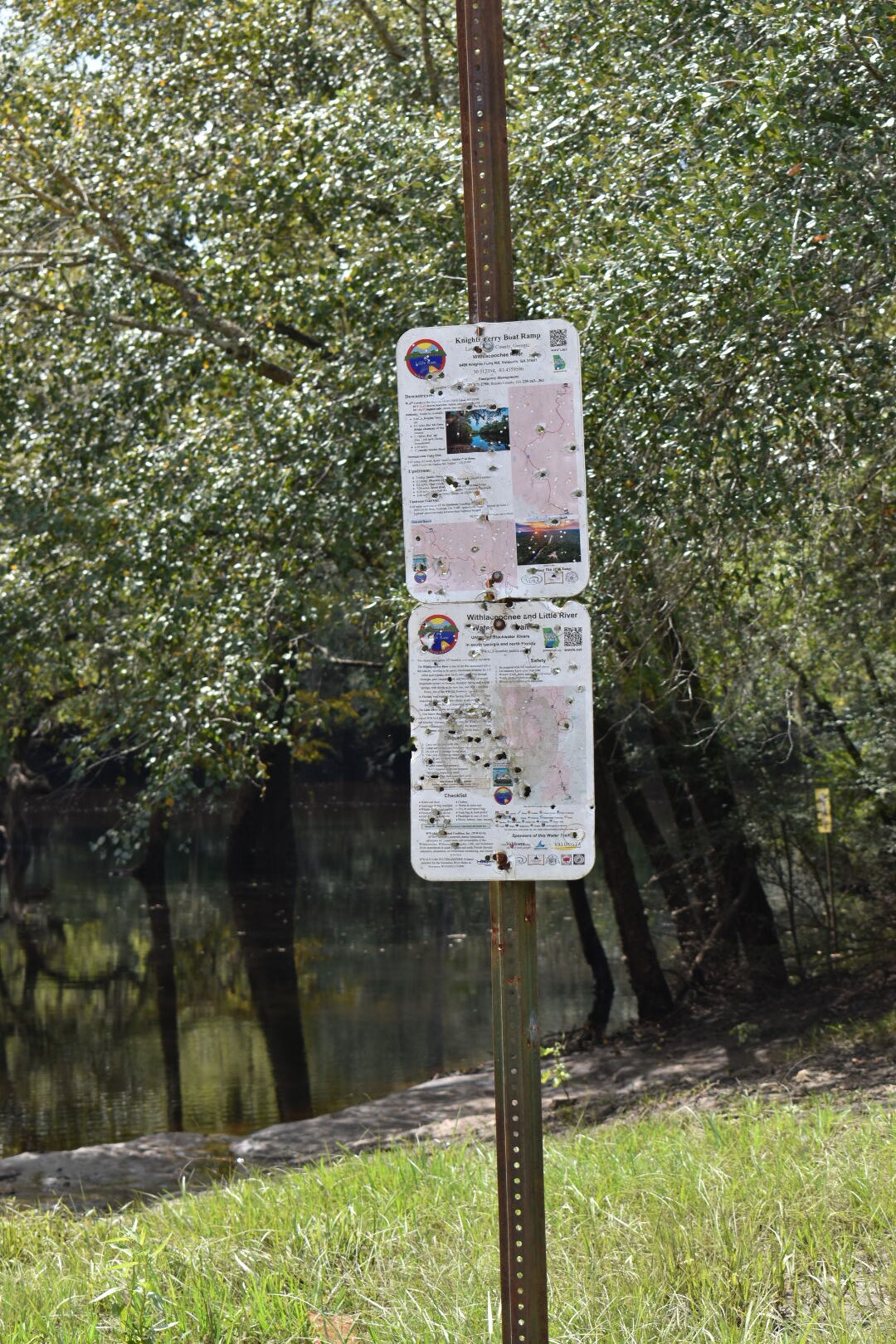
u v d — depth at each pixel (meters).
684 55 7.57
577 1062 13.37
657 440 6.72
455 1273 4.44
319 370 9.84
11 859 36.47
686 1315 3.91
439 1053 14.86
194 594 10.23
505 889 2.86
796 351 5.96
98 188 10.91
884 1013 12.02
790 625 10.49
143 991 18.98
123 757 11.75
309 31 12.35
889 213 5.61
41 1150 11.49
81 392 11.06
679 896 15.65
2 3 12.32
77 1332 4.15
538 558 2.83
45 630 10.66
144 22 12.10
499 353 2.84
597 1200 5.16
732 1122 6.82
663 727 14.28
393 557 9.83
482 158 2.91
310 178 9.84
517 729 2.83
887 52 5.76
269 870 31.92
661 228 6.19
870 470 8.05
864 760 14.05
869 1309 3.93
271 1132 11.24
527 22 9.52
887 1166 5.09
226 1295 4.35
